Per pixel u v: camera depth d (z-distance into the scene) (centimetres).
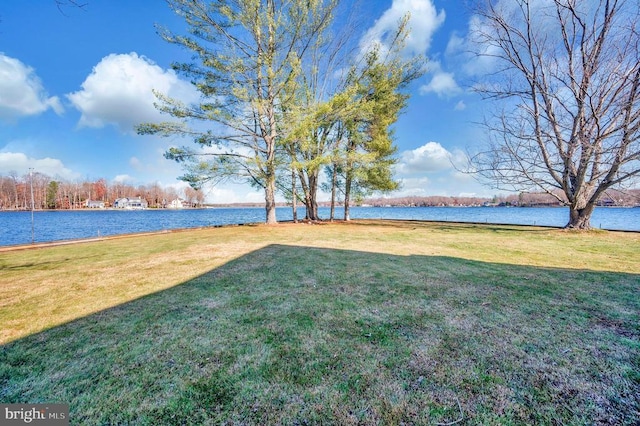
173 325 246
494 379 166
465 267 459
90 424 136
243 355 196
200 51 1041
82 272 443
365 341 213
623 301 296
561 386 159
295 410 143
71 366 185
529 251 618
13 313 276
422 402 147
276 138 1239
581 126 894
